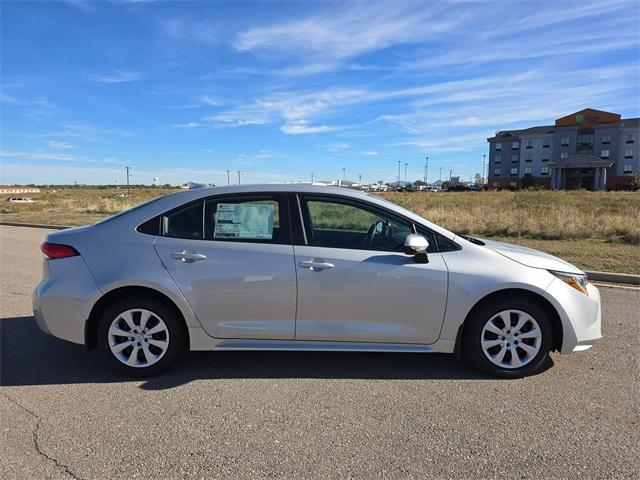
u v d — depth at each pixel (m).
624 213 15.99
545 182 93.31
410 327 3.83
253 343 3.90
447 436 2.98
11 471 2.61
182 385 3.74
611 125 85.56
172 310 3.86
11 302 6.39
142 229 3.94
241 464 2.68
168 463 2.70
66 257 3.89
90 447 2.86
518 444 2.88
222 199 4.00
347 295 3.79
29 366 4.13
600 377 3.89
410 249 3.76
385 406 3.38
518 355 3.88
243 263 3.81
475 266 3.80
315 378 3.88
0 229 18.27
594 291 3.98
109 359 3.86
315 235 3.99
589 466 2.67
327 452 2.80
